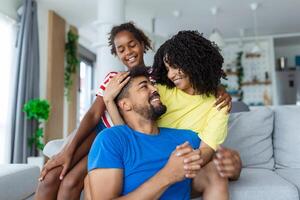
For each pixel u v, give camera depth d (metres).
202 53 1.15
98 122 1.30
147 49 1.64
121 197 0.91
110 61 2.99
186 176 0.92
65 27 4.30
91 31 5.00
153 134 1.08
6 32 3.25
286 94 5.33
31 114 3.04
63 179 1.16
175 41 1.17
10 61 3.26
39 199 1.15
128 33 1.54
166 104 1.20
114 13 3.14
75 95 4.61
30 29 3.35
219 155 1.08
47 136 3.68
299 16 4.50
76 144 1.21
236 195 1.21
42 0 3.59
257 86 5.62
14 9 3.33
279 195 1.21
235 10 4.20
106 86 1.24
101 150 0.94
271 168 1.75
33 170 1.73
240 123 1.79
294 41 5.65
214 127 1.10
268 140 1.81
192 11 4.20
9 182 1.48
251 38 5.50
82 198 1.26
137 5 3.94
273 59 5.44
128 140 1.00
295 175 1.51
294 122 1.83
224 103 1.15
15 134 3.12
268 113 1.83
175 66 1.15
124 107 1.09
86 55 5.61
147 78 1.14
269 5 4.04
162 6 3.99
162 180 0.90
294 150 1.78
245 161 1.73
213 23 4.74
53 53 3.91
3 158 3.17
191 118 1.18
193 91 1.20
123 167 0.96
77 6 3.79
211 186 1.09
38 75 3.46
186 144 0.94
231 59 5.72
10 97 3.20
